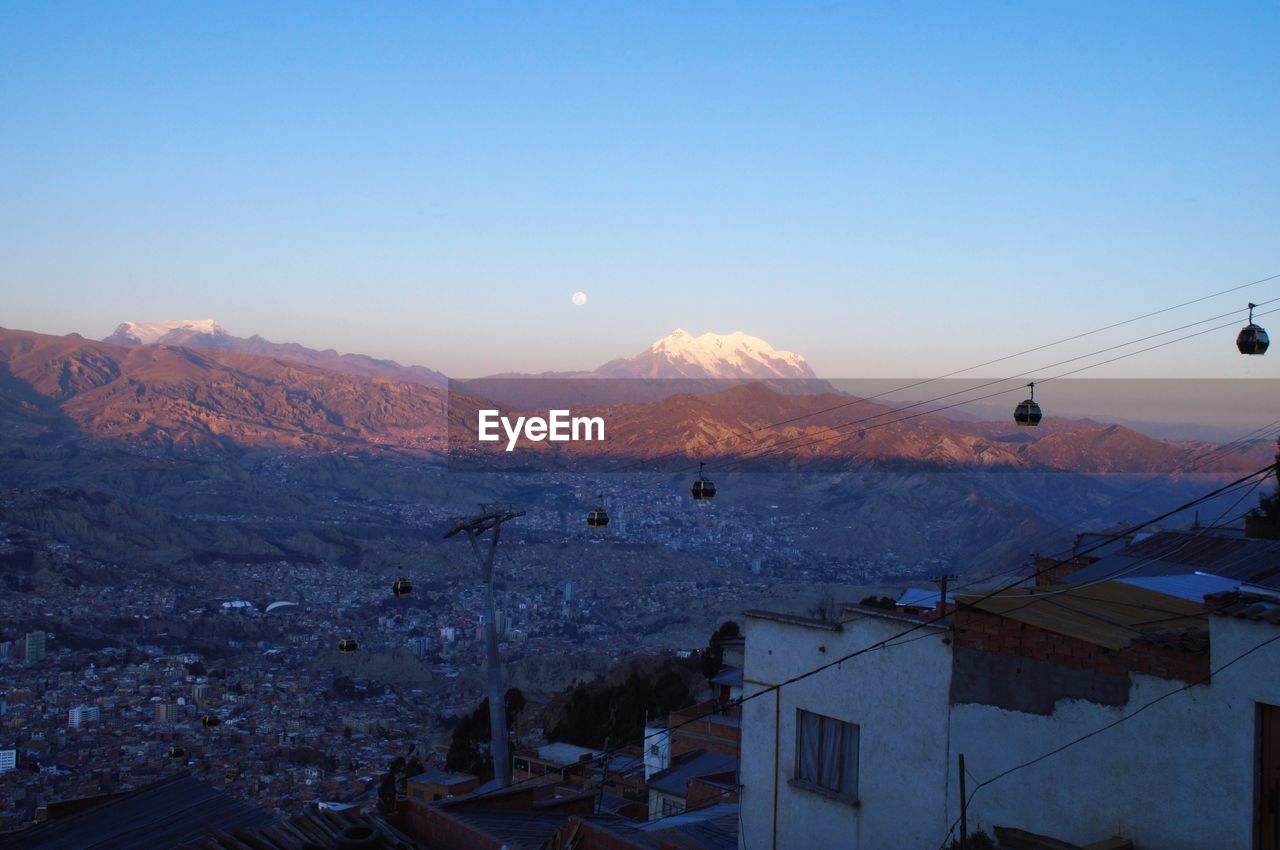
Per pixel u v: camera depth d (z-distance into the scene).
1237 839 8.42
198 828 13.36
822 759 11.66
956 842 9.86
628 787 31.03
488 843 12.12
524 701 51.66
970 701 10.26
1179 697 8.85
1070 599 10.80
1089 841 9.27
